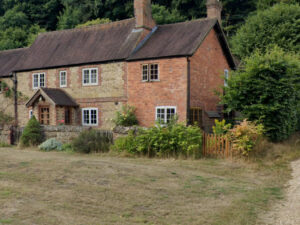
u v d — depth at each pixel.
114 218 6.43
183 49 19.88
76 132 17.59
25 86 26.23
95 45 24.47
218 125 15.55
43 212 6.38
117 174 10.21
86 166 11.21
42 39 28.52
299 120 20.31
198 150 14.59
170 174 10.80
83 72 23.61
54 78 24.92
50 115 23.00
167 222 6.47
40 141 18.69
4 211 6.27
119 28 24.67
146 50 21.56
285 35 26.41
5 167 10.66
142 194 8.23
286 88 15.80
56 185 8.52
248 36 27.84
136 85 21.34
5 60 29.45
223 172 11.75
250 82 16.36
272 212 7.49
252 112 16.11
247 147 13.55
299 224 6.71
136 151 15.00
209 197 8.39
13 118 26.59
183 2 43.78
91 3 45.50
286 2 34.09
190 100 19.89
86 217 6.34
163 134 14.57
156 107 20.55
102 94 22.75
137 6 23.16
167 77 20.14
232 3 43.59
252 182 10.44
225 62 25.23
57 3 52.09
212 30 22.83
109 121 22.38
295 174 11.60
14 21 49.03
